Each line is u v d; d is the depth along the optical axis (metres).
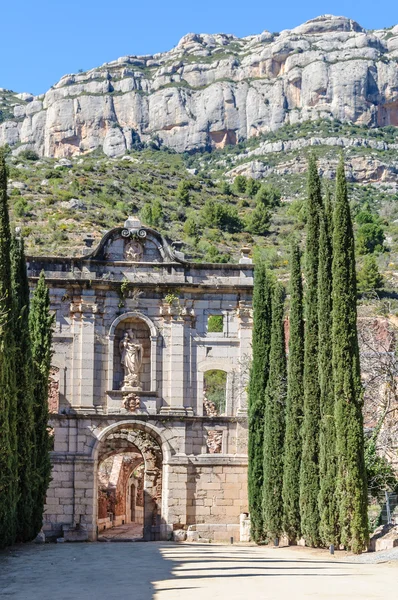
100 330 84.44
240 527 82.56
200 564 54.16
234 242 176.88
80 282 84.12
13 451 63.72
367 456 71.62
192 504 83.25
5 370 61.50
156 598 39.34
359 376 63.09
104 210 172.25
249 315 85.75
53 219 160.38
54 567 53.56
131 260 85.31
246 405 84.62
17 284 70.00
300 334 71.81
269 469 74.94
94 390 83.56
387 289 149.25
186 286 85.19
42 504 71.88
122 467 114.25
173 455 83.50
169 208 189.88
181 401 84.25
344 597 38.69
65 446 82.75
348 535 62.50
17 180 186.88
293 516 71.19
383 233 186.25
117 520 113.69
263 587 42.41
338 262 63.84
